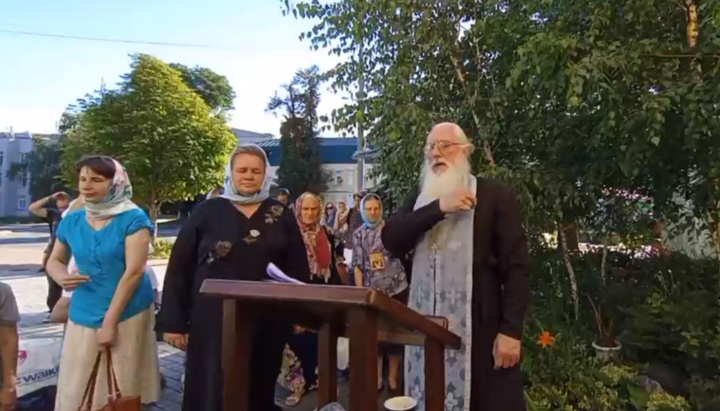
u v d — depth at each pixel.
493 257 1.99
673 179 3.70
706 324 3.38
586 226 4.21
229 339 1.28
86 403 2.30
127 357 2.39
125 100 13.86
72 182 15.12
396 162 3.97
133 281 2.38
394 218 2.15
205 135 14.37
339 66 4.44
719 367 3.21
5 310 1.88
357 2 3.99
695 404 3.08
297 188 29.09
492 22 3.84
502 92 3.84
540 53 3.12
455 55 4.02
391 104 3.96
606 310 3.97
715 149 3.17
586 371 3.27
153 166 13.80
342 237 7.98
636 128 3.11
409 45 3.95
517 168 3.73
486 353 1.95
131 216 2.44
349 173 30.66
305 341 3.77
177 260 2.33
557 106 3.72
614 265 4.59
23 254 15.55
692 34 3.25
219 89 30.05
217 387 2.13
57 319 2.71
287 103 30.41
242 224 2.30
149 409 3.78
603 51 3.12
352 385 1.10
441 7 3.94
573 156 3.84
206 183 14.45
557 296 3.98
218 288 1.21
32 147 54.91
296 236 2.45
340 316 1.35
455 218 1.99
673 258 4.33
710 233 3.71
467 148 2.14
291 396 3.97
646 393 3.16
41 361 3.08
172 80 14.45
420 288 2.06
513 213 2.00
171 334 2.29
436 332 1.33
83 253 2.40
